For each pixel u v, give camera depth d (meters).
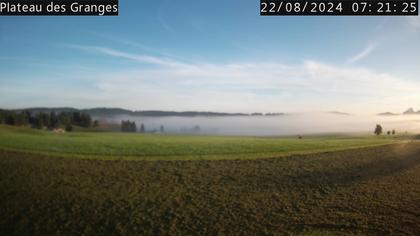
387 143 57.81
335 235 16.52
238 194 23.86
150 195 23.41
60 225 17.86
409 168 33.09
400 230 16.97
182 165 34.28
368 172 31.22
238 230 17.27
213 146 49.22
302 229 17.33
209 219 18.80
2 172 29.11
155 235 16.67
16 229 17.33
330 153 43.69
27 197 22.31
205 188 25.45
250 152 43.62
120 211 20.00
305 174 30.38
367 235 16.45
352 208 20.50
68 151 41.47
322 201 22.06
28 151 40.50
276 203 21.73
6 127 87.88
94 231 17.17
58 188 24.61
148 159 37.44
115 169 31.77
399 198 22.50
